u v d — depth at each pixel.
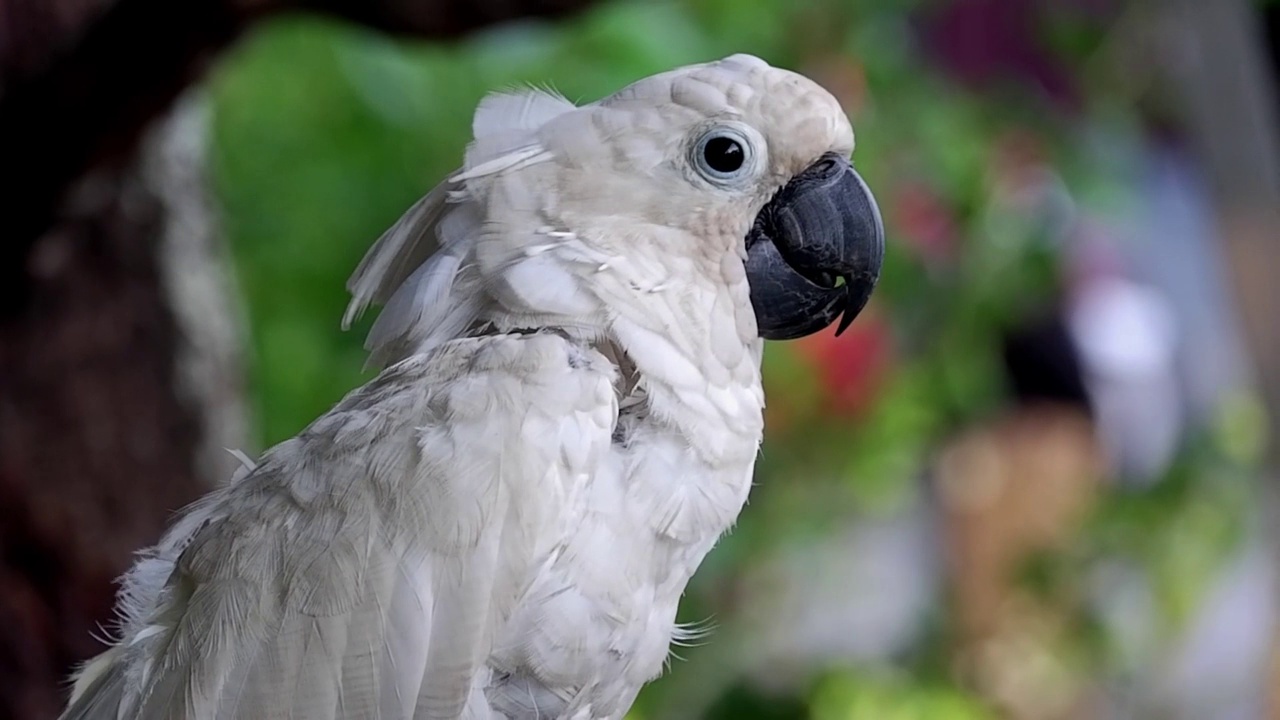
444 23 6.21
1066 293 10.31
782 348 8.41
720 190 4.60
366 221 8.06
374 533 4.08
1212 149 8.80
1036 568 9.68
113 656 4.43
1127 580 9.66
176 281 6.96
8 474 6.44
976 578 9.93
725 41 8.27
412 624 4.04
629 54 7.81
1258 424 9.34
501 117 4.70
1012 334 10.30
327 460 4.25
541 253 4.46
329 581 4.07
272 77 8.00
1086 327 10.27
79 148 6.10
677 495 4.36
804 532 9.14
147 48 5.81
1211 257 10.64
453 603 4.04
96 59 5.80
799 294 4.79
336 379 8.09
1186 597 9.49
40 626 6.45
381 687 4.04
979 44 9.48
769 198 4.73
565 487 4.11
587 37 7.84
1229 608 9.75
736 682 9.14
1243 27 8.73
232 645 4.09
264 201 8.05
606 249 4.47
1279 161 9.52
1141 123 10.81
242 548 4.20
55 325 6.58
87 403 6.65
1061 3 9.55
